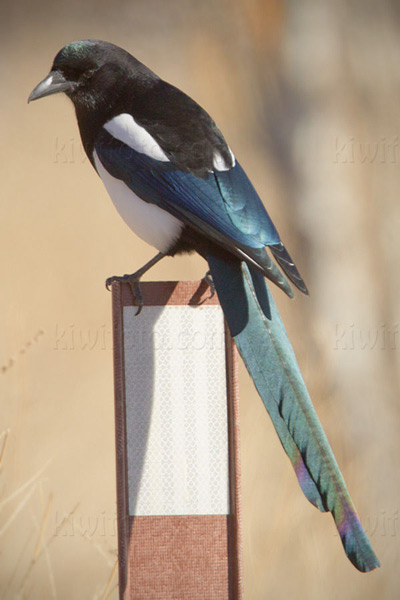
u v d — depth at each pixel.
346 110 15.94
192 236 8.37
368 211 15.45
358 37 16.50
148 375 7.20
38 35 24.56
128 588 7.08
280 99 15.84
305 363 14.00
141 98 8.98
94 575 11.00
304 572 10.91
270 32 16.05
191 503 7.17
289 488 11.78
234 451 7.16
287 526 11.35
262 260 7.59
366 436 13.76
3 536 11.24
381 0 16.70
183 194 8.30
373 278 15.06
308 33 15.84
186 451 7.18
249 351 7.18
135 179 8.52
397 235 15.36
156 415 7.19
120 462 7.09
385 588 11.10
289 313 14.80
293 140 15.66
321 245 15.15
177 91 9.09
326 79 15.80
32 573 10.95
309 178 15.47
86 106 9.09
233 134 16.98
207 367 7.23
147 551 7.14
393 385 14.30
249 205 8.15
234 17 17.56
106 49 9.12
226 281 7.56
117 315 7.20
